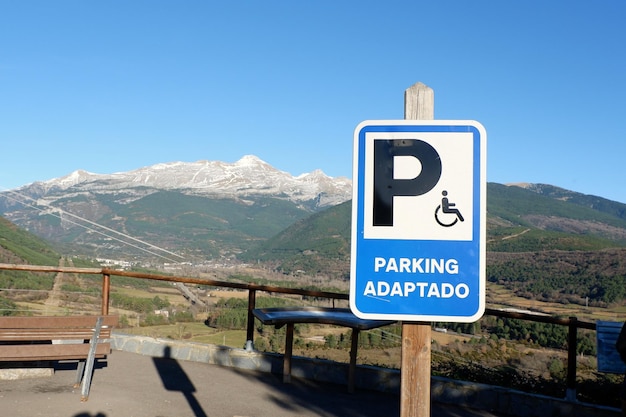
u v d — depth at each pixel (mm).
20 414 5086
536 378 6871
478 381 6844
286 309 7027
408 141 2258
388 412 5703
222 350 7336
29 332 5582
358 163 2273
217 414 5395
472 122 2240
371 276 2236
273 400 5953
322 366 6770
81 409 5309
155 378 6559
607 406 5559
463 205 2225
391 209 2246
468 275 2209
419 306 2213
